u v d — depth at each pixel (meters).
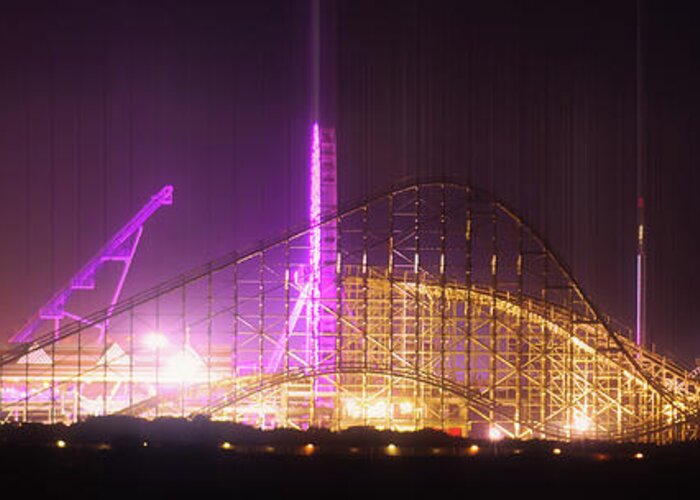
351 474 45.19
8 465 45.66
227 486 42.81
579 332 68.38
